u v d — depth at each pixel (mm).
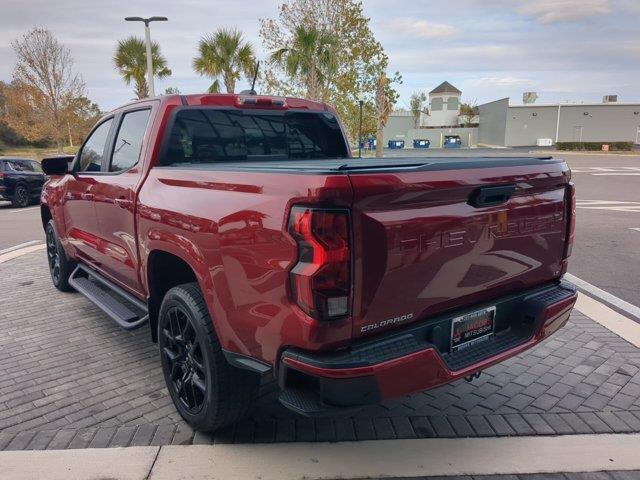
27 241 10516
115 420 3439
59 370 4238
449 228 2580
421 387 2514
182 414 3326
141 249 3617
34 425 3383
